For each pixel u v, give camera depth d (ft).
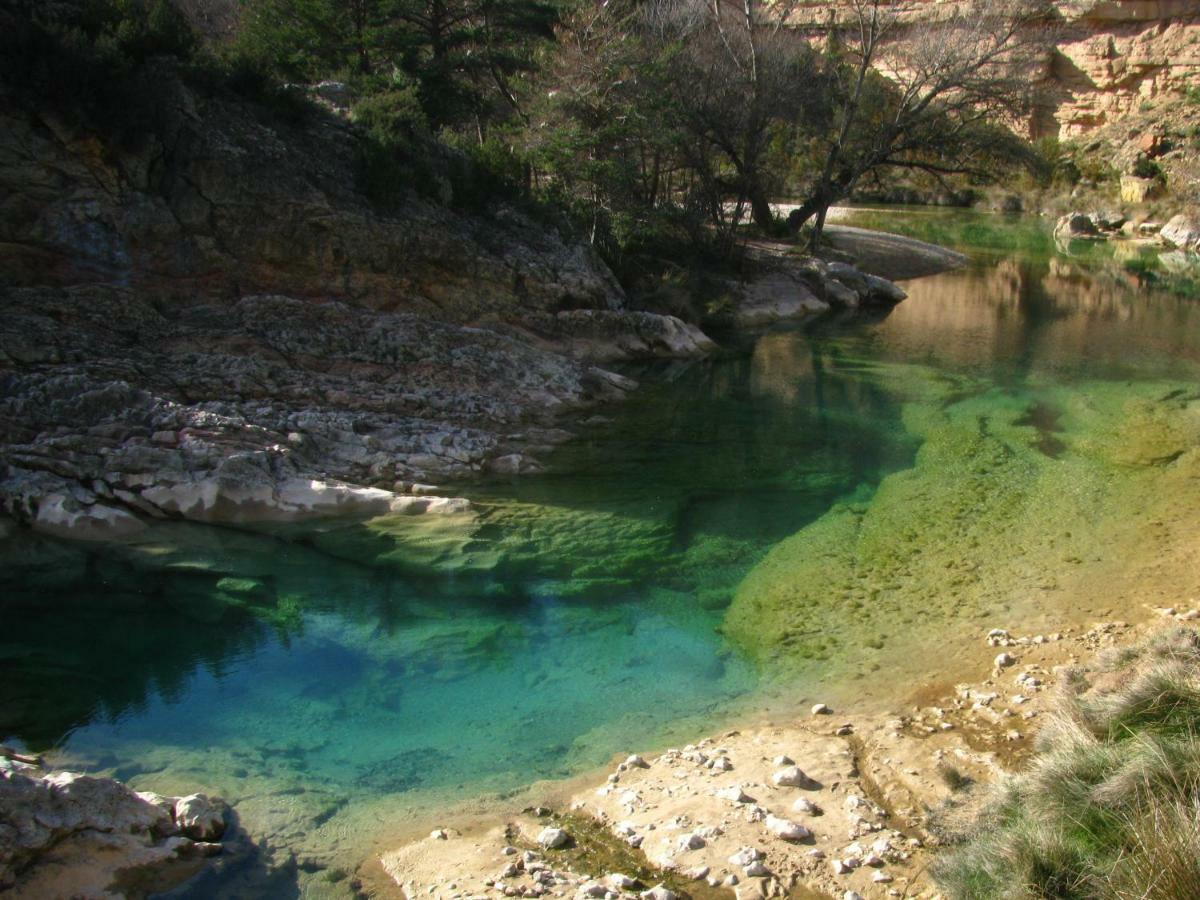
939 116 105.09
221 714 22.50
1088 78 193.06
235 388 40.14
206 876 16.35
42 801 15.47
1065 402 51.26
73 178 44.98
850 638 26.12
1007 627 26.27
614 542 32.71
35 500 30.50
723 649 25.89
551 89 78.33
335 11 82.12
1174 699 18.13
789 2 102.58
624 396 52.47
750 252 92.79
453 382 47.19
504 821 18.39
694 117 82.33
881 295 90.53
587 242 68.69
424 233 54.75
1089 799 15.62
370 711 22.80
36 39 44.27
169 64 49.19
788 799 18.49
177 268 47.32
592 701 23.30
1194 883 12.84
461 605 28.19
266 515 32.91
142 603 27.58
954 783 18.89
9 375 34.88
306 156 52.80
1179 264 114.42
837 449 43.42
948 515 34.81
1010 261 116.37
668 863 16.58
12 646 25.07
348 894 16.15
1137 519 33.88
